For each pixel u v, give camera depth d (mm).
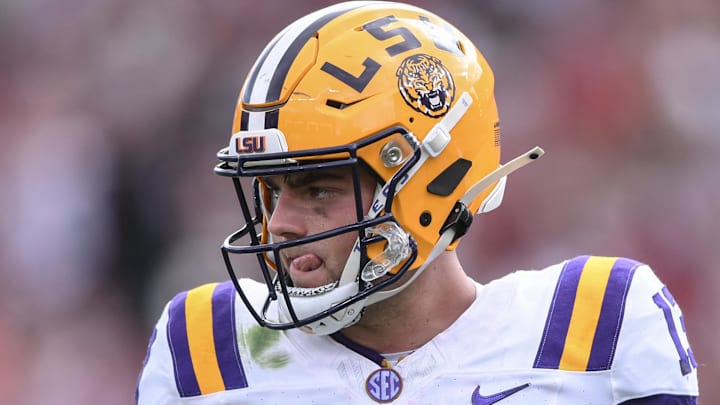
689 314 22812
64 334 25953
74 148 28141
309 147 7719
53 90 30344
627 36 27391
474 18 28000
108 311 26156
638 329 8094
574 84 26719
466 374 8141
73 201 27203
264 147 7770
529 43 27625
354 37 8016
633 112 26375
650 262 23516
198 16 29031
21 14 31844
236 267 24172
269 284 7793
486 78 8523
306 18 8258
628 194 24719
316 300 7734
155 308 25641
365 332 8289
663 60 27031
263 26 29156
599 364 8055
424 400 8109
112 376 25422
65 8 31312
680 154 25781
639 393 7977
